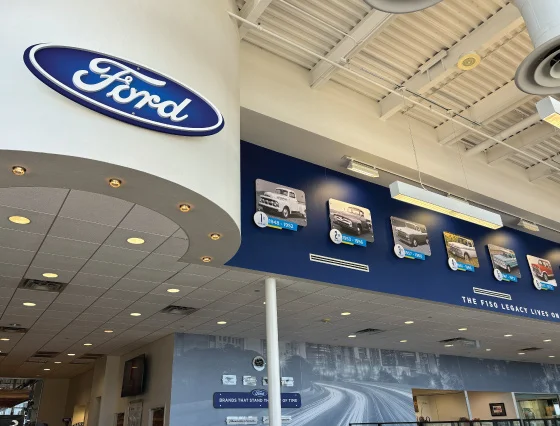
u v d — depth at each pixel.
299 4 6.75
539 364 16.77
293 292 8.04
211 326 9.67
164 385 9.80
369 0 4.23
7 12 4.02
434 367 13.64
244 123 7.46
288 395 10.59
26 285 6.86
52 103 3.90
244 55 7.52
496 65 8.09
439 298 9.21
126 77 4.32
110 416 12.05
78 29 4.22
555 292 12.10
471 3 6.79
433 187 9.89
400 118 9.48
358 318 9.71
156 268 6.53
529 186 11.75
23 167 4.01
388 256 8.88
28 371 15.31
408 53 7.72
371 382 12.15
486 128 9.76
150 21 4.75
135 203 4.76
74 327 9.40
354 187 9.08
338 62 7.51
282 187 7.95
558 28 4.35
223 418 9.66
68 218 5.00
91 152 3.95
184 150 4.60
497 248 11.20
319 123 7.98
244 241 7.09
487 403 15.45
